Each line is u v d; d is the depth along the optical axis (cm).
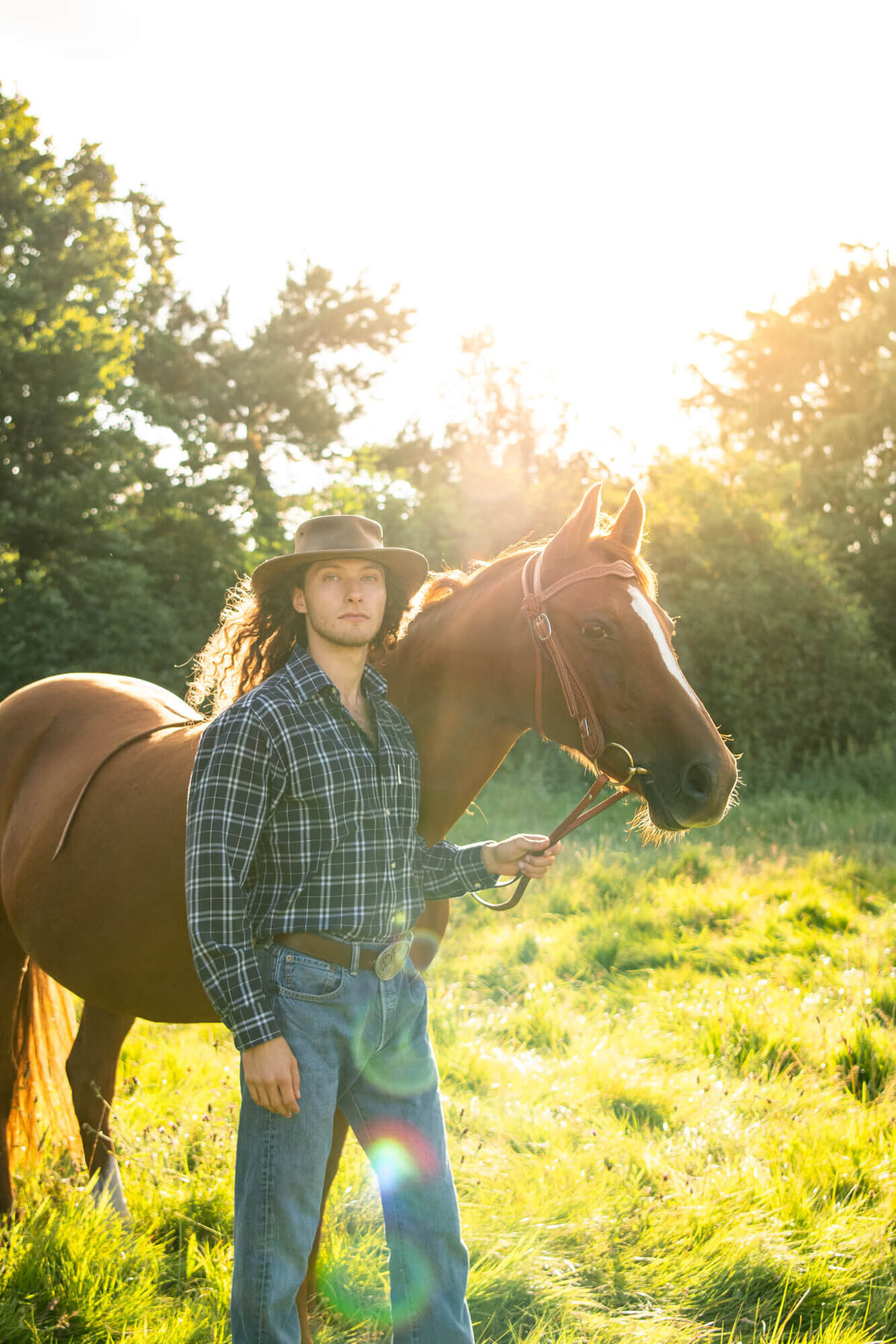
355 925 173
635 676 201
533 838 199
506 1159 299
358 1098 183
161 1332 218
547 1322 229
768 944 534
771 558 1259
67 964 248
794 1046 389
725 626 1193
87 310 1272
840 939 538
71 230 1308
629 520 219
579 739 212
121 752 257
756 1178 285
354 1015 171
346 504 1359
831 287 2286
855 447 2062
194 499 1318
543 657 210
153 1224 267
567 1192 278
